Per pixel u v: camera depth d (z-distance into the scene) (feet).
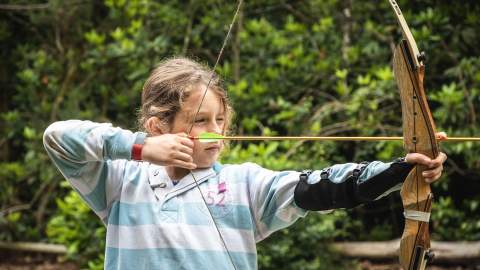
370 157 27.14
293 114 26.32
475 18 27.61
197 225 10.60
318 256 24.70
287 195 10.37
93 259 25.75
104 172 11.21
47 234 30.04
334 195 9.82
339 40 29.17
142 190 11.00
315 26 28.94
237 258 10.55
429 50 27.50
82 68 32.42
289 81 28.35
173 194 10.85
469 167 25.81
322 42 29.22
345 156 28.09
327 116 27.40
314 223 24.02
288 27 29.17
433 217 26.68
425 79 28.09
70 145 10.48
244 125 27.07
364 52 28.45
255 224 10.87
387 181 9.45
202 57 30.81
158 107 11.07
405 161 9.33
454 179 28.55
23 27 34.06
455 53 27.55
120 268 10.68
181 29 30.68
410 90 9.44
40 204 32.14
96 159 10.48
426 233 9.43
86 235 25.67
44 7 32.63
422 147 9.39
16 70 33.99
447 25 27.27
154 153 10.05
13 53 33.40
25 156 31.78
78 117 31.27
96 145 10.34
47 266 29.66
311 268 23.90
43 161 31.37
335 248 25.57
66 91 32.50
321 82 29.07
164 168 11.17
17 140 32.71
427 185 9.35
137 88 29.25
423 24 28.14
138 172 11.19
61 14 32.81
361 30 29.43
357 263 25.84
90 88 32.14
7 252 31.01
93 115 31.27
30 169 31.45
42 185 31.24
